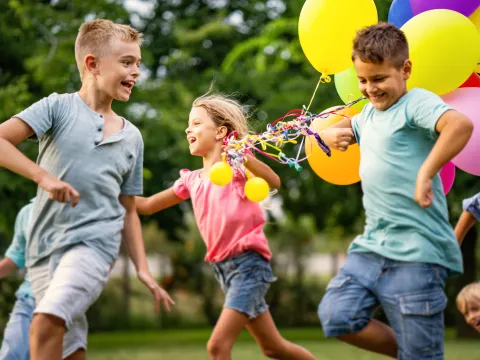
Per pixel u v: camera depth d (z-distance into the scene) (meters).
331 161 4.34
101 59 3.72
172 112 11.02
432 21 3.96
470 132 3.29
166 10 12.20
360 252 3.63
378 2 7.91
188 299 16.66
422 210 3.46
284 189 12.34
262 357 8.18
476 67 4.34
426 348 3.46
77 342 3.86
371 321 3.68
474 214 4.29
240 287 4.22
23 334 4.52
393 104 3.52
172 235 12.83
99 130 3.68
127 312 16.17
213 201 4.28
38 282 3.69
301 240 17.12
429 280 3.45
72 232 3.59
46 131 3.65
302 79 10.66
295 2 10.88
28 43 10.14
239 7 12.43
